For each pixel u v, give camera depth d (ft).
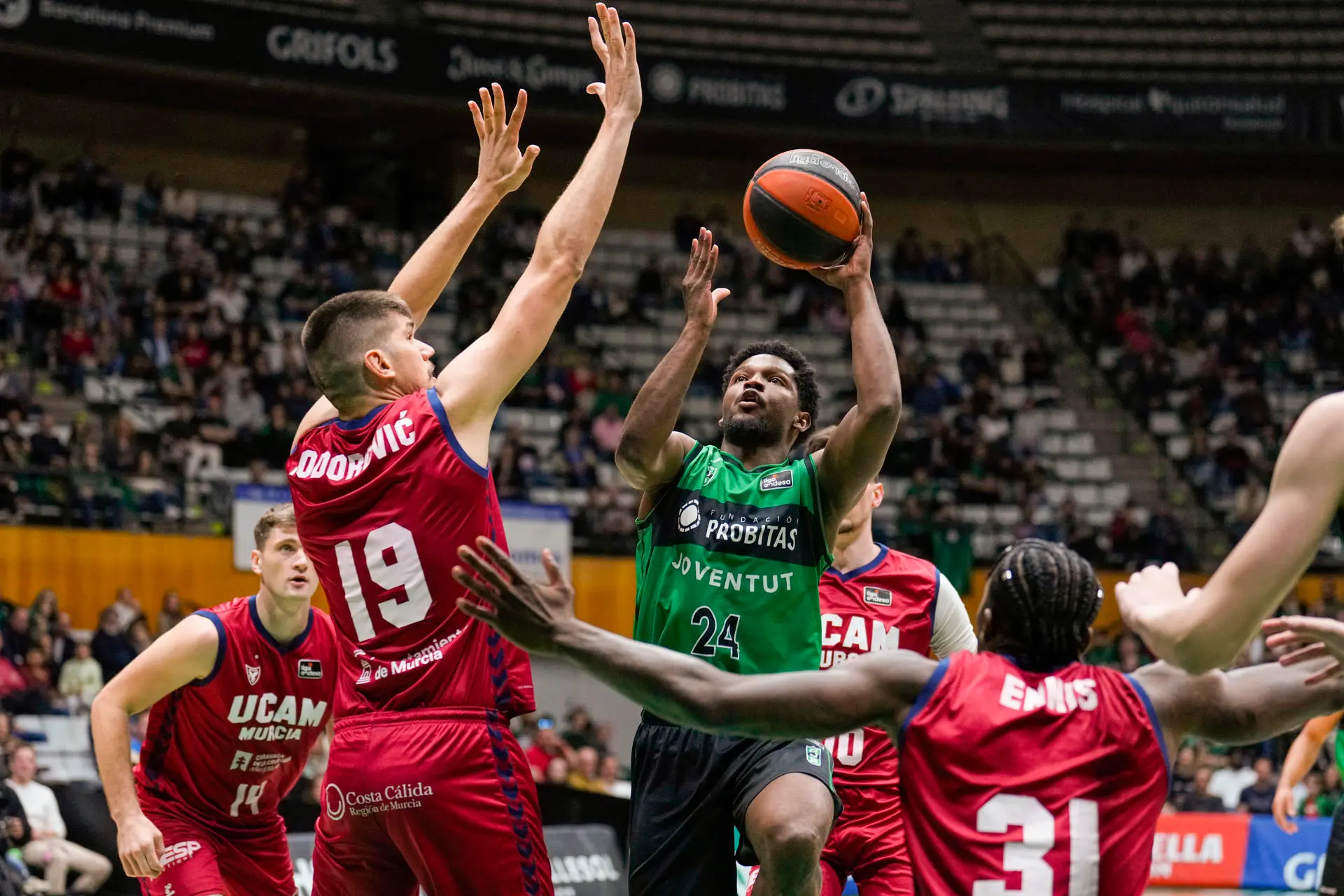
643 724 14.98
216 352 61.16
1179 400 75.25
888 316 76.28
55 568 49.21
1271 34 83.46
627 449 14.44
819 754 14.39
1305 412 10.21
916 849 10.21
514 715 13.12
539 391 66.13
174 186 73.15
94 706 16.65
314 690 17.72
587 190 13.76
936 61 82.48
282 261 69.51
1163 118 76.33
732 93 73.72
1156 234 85.92
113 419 56.70
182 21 64.44
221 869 17.97
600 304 73.05
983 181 85.81
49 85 69.41
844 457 14.06
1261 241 85.56
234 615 17.25
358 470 13.11
